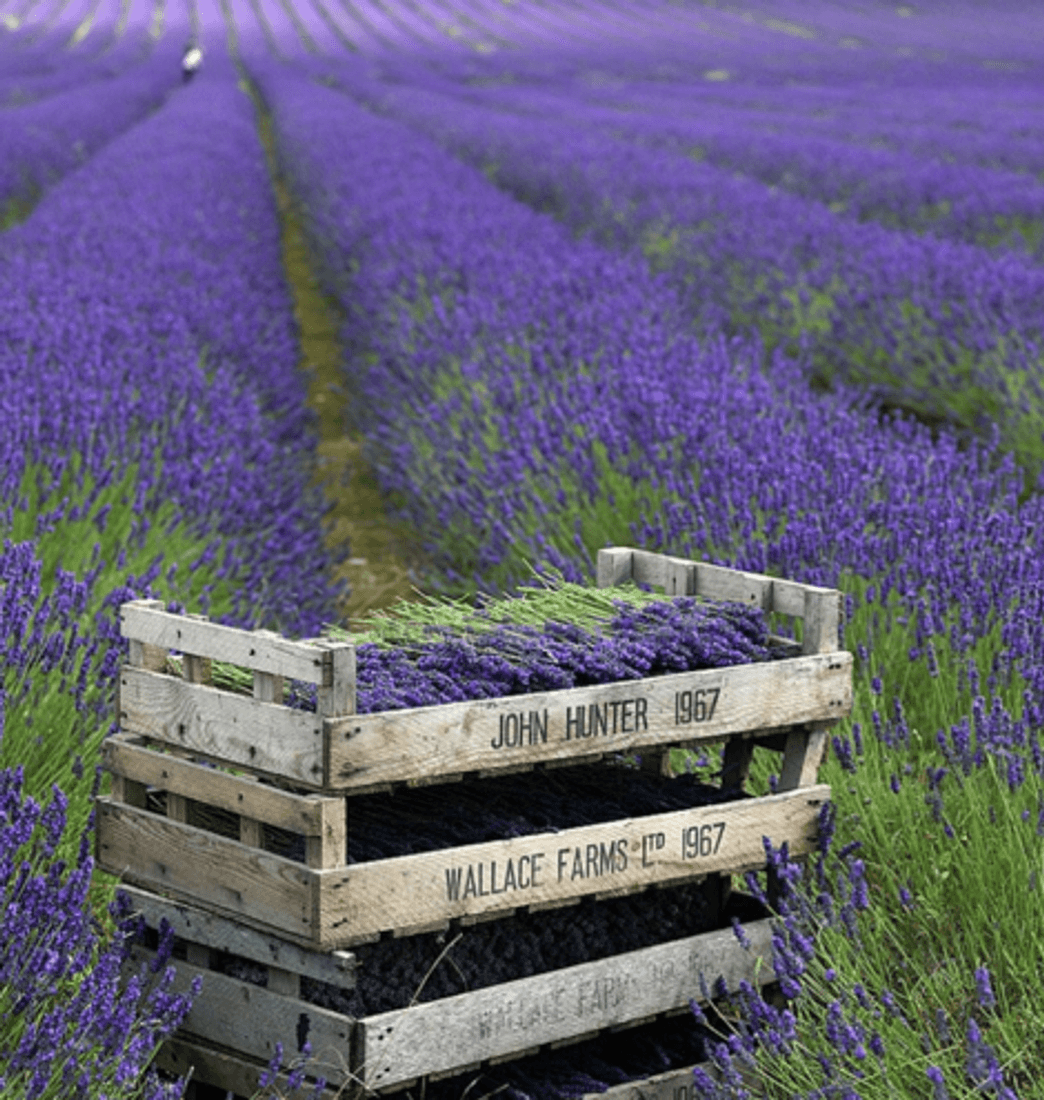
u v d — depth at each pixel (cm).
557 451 573
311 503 668
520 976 271
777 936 270
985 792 308
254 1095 248
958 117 2958
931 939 280
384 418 845
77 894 248
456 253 1080
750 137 2395
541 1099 261
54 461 502
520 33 8044
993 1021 247
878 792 321
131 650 272
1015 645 352
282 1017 248
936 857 298
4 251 1134
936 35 7600
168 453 570
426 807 286
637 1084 264
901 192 1566
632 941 289
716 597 315
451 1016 247
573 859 263
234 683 272
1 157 2041
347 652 239
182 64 5878
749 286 1066
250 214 1642
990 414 754
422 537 651
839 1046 238
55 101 3503
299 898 241
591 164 1831
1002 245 1206
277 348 920
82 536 480
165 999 246
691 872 277
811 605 294
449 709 249
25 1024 229
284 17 8856
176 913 264
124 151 2189
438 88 4722
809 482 481
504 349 749
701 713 277
